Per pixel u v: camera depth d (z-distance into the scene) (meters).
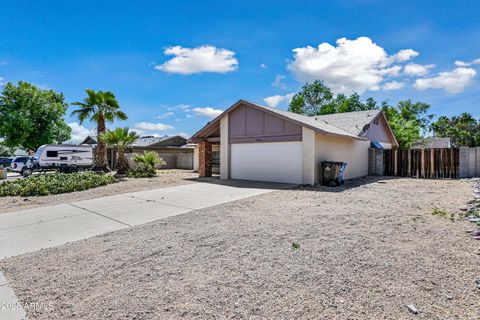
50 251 4.32
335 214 6.21
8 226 5.90
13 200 9.04
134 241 4.67
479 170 14.45
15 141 28.50
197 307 2.62
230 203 7.95
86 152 21.55
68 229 5.62
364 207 7.00
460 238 4.38
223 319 2.43
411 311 2.48
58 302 2.78
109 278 3.28
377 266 3.41
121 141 17.33
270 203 7.81
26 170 19.64
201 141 16.28
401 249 3.95
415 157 16.03
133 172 16.53
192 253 4.02
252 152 13.91
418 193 9.45
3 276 3.42
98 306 2.68
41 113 30.11
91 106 19.78
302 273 3.27
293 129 12.37
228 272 3.36
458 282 2.98
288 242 4.38
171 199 8.83
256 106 13.34
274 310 2.55
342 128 16.80
